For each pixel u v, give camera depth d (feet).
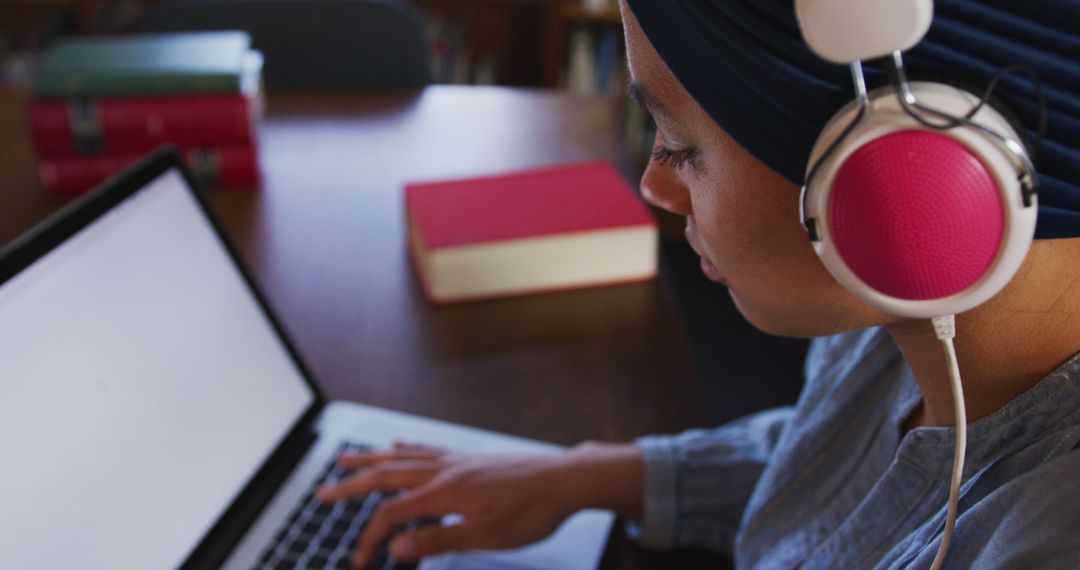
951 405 1.78
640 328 3.67
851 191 1.32
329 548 2.67
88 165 4.44
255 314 3.02
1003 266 1.33
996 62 1.37
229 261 3.00
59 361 2.41
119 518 2.46
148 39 4.89
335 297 3.82
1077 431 1.59
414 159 4.86
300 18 5.80
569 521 2.78
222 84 4.44
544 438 3.14
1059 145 1.38
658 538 2.77
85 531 2.37
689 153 1.65
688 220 1.86
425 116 5.32
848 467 2.29
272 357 3.02
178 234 2.85
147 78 4.40
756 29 1.42
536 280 3.82
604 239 3.81
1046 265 1.51
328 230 4.26
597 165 4.34
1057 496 1.47
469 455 2.83
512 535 2.66
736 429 2.98
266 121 5.23
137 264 2.69
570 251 3.79
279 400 2.99
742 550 2.48
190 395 2.72
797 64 1.42
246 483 2.80
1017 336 1.60
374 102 5.48
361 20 5.83
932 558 1.65
